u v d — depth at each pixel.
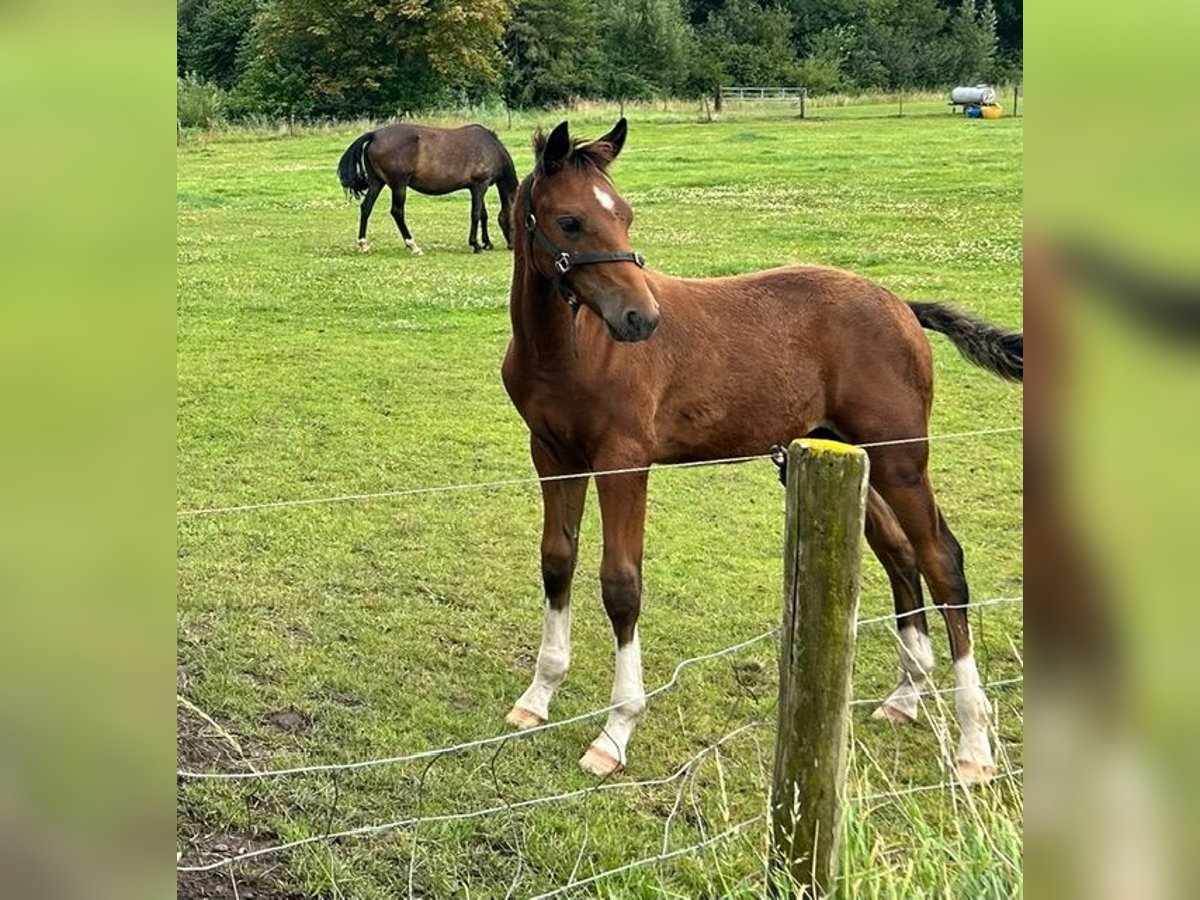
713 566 5.89
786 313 4.45
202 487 6.76
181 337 10.23
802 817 2.66
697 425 4.36
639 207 17.45
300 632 5.01
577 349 4.02
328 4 41.59
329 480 6.94
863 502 2.54
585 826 3.59
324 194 20.97
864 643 5.13
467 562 5.84
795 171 21.52
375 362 9.55
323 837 3.26
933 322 4.60
